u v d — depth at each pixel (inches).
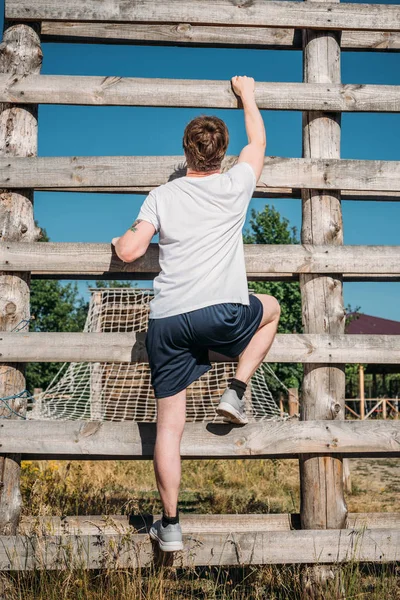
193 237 124.6
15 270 154.6
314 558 147.9
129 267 154.4
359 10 164.7
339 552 149.0
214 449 149.0
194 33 169.5
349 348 155.0
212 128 128.9
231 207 127.0
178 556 144.6
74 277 181.9
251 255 156.0
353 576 145.2
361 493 331.0
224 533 147.8
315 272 157.3
